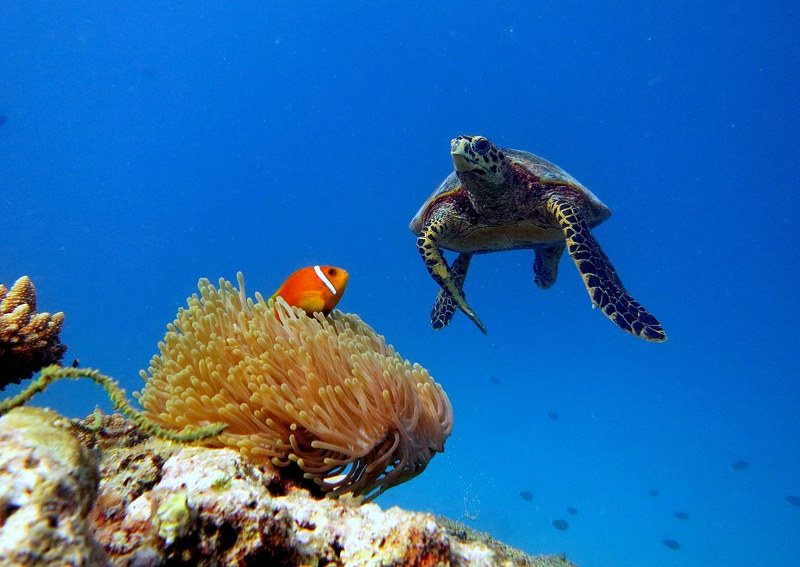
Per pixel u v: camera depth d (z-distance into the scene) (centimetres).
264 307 50
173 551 27
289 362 44
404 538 31
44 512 18
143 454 38
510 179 97
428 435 48
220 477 30
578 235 91
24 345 57
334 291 55
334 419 42
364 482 44
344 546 32
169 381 46
